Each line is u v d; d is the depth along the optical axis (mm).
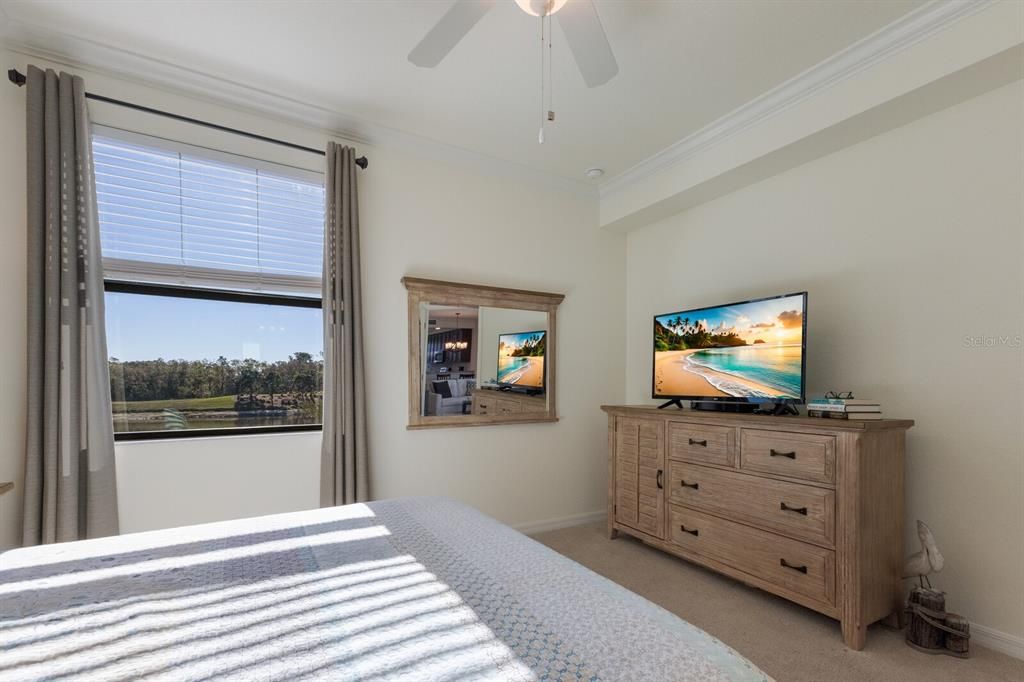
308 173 2811
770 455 2381
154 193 2441
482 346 3379
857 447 2027
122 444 2314
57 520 2059
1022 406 1982
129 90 2367
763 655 1968
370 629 822
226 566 1113
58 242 2113
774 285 2982
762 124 2732
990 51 1867
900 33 2090
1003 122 2061
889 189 2438
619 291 4117
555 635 812
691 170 3188
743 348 2732
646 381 3947
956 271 2188
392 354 3043
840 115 2354
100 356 2232
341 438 2715
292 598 942
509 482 3482
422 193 3199
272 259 2736
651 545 3180
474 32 2107
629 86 2535
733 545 2547
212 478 2502
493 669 709
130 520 2314
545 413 3652
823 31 2121
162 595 957
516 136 3082
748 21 2055
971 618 2094
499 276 3492
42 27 2076
